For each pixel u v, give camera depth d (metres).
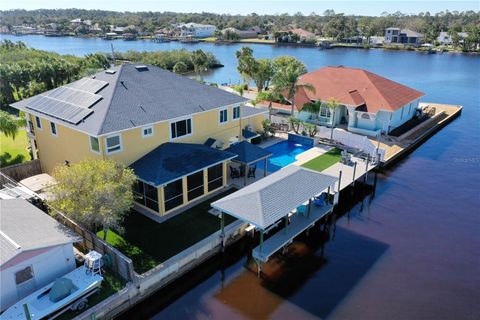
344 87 49.84
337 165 36.69
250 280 22.83
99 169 22.89
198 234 24.64
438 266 23.92
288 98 47.31
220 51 159.75
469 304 20.80
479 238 26.91
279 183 24.61
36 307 17.59
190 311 20.50
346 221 29.22
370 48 172.88
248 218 21.92
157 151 28.97
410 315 20.02
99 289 19.47
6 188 28.39
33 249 18.50
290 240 24.44
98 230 24.98
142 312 20.70
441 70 107.56
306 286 22.22
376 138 44.97
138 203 28.11
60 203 21.92
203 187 29.42
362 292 21.69
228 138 35.59
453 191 34.03
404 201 32.25
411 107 51.88
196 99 32.66
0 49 106.25
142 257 22.28
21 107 32.91
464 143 46.31
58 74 68.19
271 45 189.62
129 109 28.36
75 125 27.12
